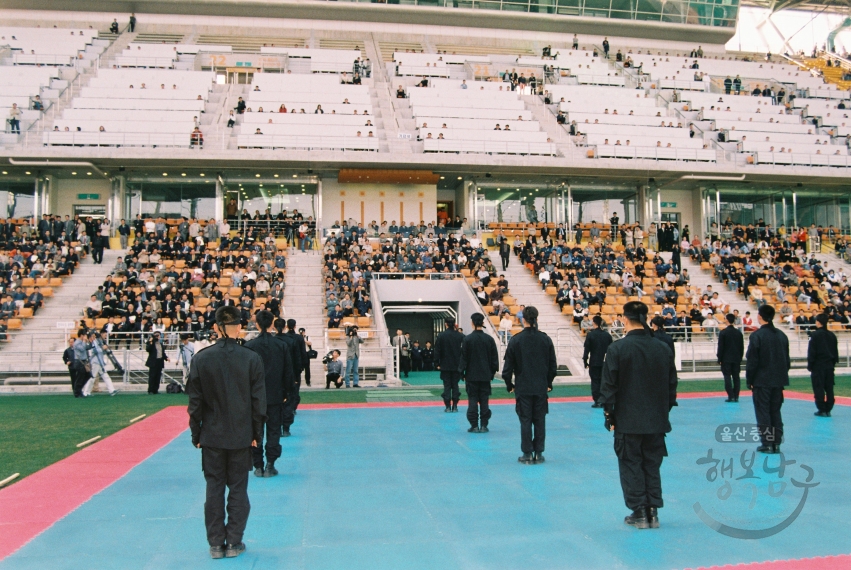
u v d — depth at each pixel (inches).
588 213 1381.6
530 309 296.5
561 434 372.5
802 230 1348.4
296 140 1214.3
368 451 325.7
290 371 279.3
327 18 1852.9
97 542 189.0
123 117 1264.8
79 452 328.2
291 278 1005.8
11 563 172.1
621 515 212.2
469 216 1326.3
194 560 174.2
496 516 212.4
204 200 1262.3
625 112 1525.6
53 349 788.0
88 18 1781.5
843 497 230.8
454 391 476.7
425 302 1009.5
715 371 818.2
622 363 198.4
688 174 1310.3
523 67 1667.1
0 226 1067.3
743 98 1641.2
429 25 1899.6
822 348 430.0
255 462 268.5
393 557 175.3
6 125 1174.3
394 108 1430.9
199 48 1619.1
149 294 850.8
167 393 655.8
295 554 178.1
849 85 1902.1
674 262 1100.5
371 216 1316.4
